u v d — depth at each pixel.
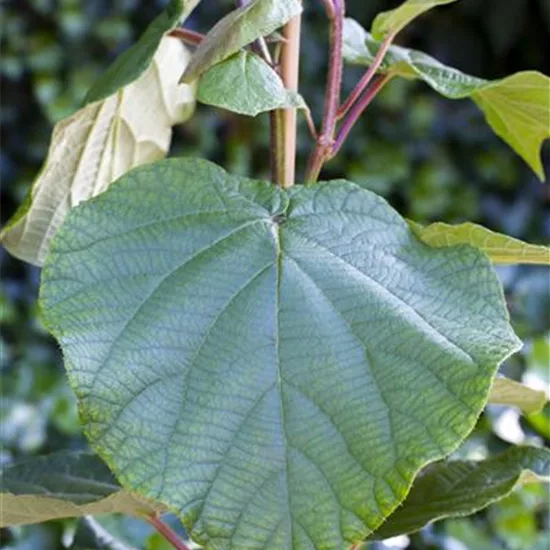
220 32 0.58
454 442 0.52
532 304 1.72
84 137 0.68
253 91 0.57
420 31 2.54
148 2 2.46
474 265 0.56
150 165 0.57
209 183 0.57
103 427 0.53
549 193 2.55
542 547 1.14
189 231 0.56
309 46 2.46
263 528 0.52
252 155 2.49
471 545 1.06
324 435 0.53
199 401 0.53
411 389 0.53
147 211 0.56
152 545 0.98
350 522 0.52
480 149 2.55
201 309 0.54
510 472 0.69
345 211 0.57
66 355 0.53
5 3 2.39
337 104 0.65
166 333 0.54
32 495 0.62
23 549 1.25
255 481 0.52
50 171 0.67
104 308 0.54
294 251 0.56
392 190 2.54
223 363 0.53
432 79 0.69
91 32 2.42
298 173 2.44
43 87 2.38
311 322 0.54
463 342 0.54
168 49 0.70
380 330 0.54
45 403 1.90
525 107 0.71
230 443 0.53
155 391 0.53
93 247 0.55
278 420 0.53
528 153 0.75
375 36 0.70
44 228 0.70
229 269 0.55
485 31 2.54
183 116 0.73
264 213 0.57
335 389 0.53
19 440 1.82
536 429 1.11
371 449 0.52
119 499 0.63
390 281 0.56
